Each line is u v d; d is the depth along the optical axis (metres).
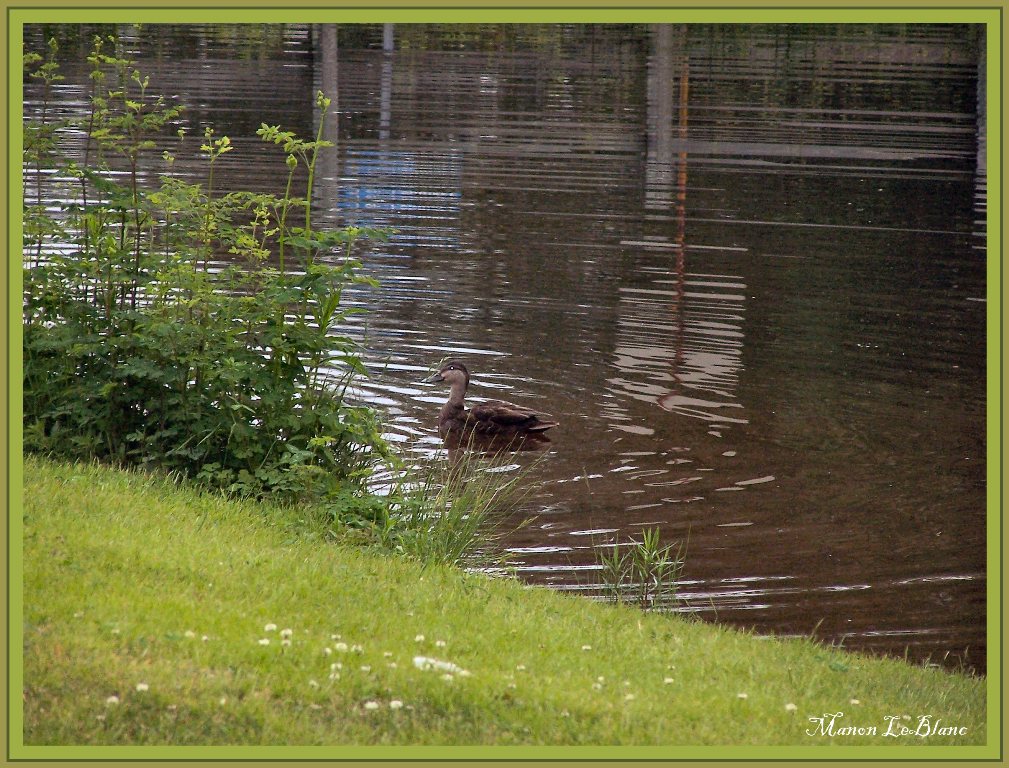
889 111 51.22
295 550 14.22
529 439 20.34
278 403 17.06
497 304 27.48
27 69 51.28
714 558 16.19
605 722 10.59
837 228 34.78
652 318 26.91
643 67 60.19
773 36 66.56
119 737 9.45
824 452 20.02
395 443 19.94
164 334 16.31
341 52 62.00
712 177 40.28
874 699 12.23
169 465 16.66
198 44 61.88
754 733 10.76
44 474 15.13
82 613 11.05
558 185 38.59
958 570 15.98
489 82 55.91
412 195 36.66
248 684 10.33
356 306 26.97
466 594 13.73
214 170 37.31
